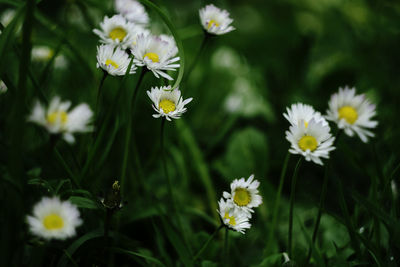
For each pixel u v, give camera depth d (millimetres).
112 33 628
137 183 694
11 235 567
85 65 690
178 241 627
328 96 935
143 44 605
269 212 717
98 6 713
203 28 656
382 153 750
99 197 636
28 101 612
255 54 1101
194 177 767
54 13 804
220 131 856
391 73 937
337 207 721
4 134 637
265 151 773
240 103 860
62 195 606
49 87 717
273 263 633
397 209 652
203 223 726
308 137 587
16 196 566
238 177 761
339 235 682
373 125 594
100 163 649
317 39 1057
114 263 636
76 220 560
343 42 1029
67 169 621
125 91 688
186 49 983
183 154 750
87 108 559
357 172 765
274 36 1160
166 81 666
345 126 594
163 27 756
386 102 846
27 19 562
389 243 615
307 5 1175
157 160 771
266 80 971
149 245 683
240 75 945
